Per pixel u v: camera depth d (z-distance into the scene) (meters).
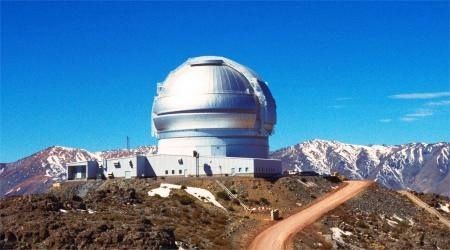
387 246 150.25
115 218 124.50
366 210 181.62
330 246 139.50
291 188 189.00
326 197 189.88
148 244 106.94
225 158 198.25
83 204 135.88
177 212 146.25
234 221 151.12
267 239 135.62
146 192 183.38
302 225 152.50
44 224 111.75
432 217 190.75
